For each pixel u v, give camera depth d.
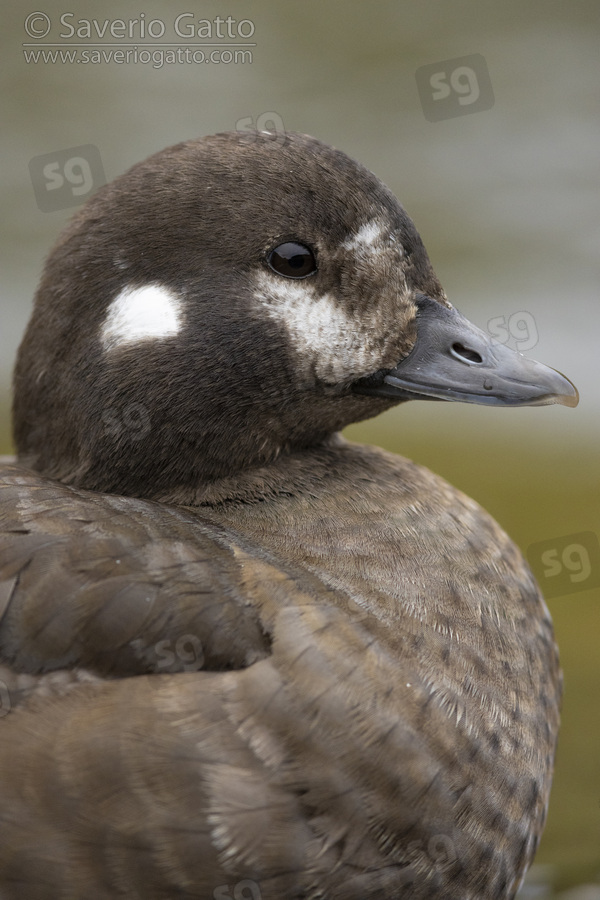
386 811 4.48
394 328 5.54
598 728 7.17
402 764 4.51
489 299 12.50
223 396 5.43
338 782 4.40
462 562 5.27
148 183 5.39
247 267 5.36
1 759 4.27
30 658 4.49
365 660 4.59
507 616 5.25
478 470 10.70
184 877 4.26
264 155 5.38
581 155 14.67
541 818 5.27
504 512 9.71
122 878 4.23
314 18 15.90
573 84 15.64
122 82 15.19
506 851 4.91
